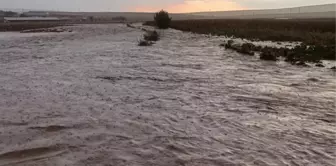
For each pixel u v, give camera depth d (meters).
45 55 20.30
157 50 23.95
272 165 4.76
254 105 8.57
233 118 7.29
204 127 6.57
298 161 4.94
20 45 28.38
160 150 5.23
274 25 66.69
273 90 10.65
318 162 4.93
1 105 7.92
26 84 10.76
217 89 10.69
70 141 5.53
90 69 14.47
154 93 9.80
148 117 7.18
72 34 46.66
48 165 4.57
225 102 8.86
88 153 5.02
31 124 6.43
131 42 31.30
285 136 6.12
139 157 4.92
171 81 12.02
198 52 23.17
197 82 11.93
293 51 22.56
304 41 33.09
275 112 7.90
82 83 11.11
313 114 7.78
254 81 12.34
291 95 9.92
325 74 14.38
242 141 5.79
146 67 15.51
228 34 44.75
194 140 5.77
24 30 60.28
